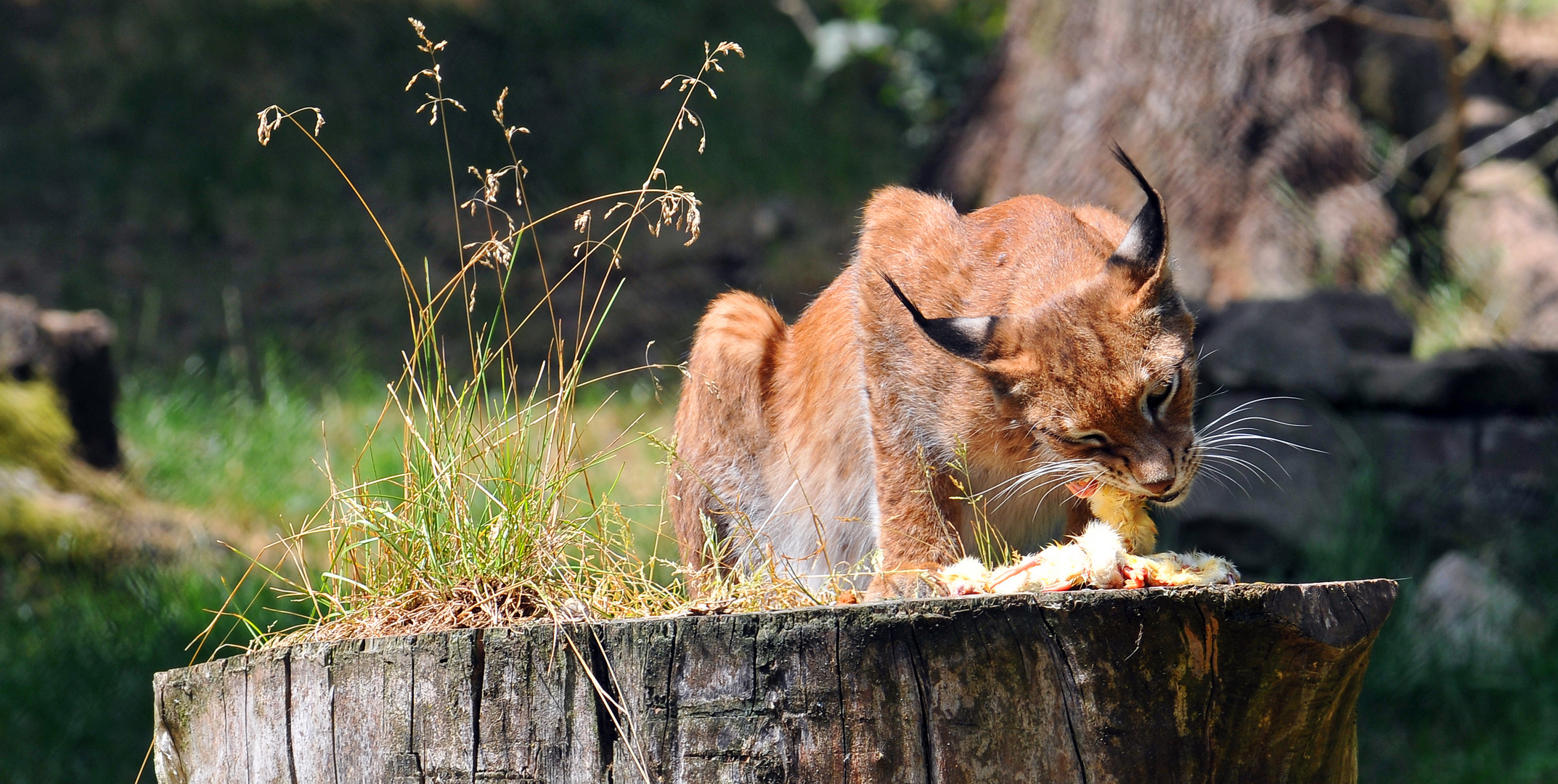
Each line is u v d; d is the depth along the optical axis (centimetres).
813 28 2595
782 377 751
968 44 2522
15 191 2081
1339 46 1669
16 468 1327
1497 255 1589
